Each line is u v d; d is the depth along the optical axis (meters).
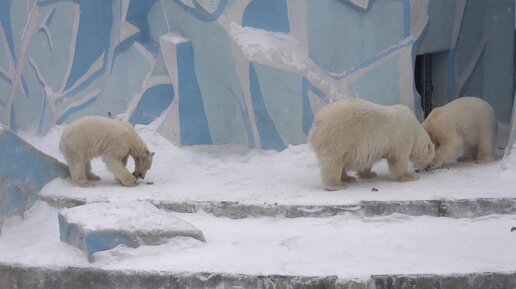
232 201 7.91
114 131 8.91
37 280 6.82
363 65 10.41
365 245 6.89
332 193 8.14
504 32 11.57
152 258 6.69
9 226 8.23
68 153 8.87
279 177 9.20
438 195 7.76
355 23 10.34
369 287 6.05
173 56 10.88
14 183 8.37
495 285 6.09
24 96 13.93
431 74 11.84
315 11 10.29
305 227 7.50
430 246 6.80
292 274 6.17
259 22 10.49
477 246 6.76
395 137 8.50
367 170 8.91
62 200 8.41
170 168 10.12
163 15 11.41
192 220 7.79
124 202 7.44
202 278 6.30
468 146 9.70
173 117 11.05
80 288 6.66
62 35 13.01
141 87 11.72
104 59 12.31
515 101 9.02
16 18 14.03
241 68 10.40
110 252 6.70
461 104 9.40
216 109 10.93
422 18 10.70
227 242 7.11
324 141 8.24
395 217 7.55
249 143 10.64
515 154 8.84
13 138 8.39
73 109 12.85
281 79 10.21
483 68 11.84
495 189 7.98
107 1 12.09
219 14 10.57
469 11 11.62
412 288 6.04
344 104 8.36
